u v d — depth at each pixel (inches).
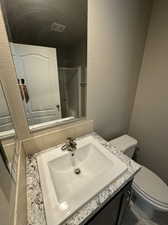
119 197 28.3
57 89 32.7
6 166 15.2
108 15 33.3
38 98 30.2
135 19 40.1
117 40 38.7
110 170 27.2
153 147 56.3
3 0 20.8
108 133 54.7
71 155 33.2
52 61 29.5
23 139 30.2
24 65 26.0
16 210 14.3
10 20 22.2
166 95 46.6
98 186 23.2
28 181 24.3
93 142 37.6
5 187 13.2
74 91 35.9
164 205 37.4
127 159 30.8
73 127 38.3
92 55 34.9
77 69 33.9
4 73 23.7
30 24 24.4
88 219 20.1
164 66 44.8
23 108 28.0
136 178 45.5
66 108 36.2
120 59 42.8
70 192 27.0
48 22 26.1
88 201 21.0
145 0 39.7
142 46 47.9
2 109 20.6
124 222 45.4
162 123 50.3
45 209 19.2
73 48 31.1
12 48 23.7
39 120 31.9
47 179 24.4
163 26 41.7
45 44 27.3
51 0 25.0
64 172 31.7
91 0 29.0
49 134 33.5
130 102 57.4
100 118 47.3
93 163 34.1
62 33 28.4
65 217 18.2
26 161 29.5
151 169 60.0
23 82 26.8
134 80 53.1
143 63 51.2
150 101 52.6
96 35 33.3
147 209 44.9
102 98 44.1
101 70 39.1
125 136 57.6
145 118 56.5
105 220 27.4
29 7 23.5
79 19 29.1
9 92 25.2
